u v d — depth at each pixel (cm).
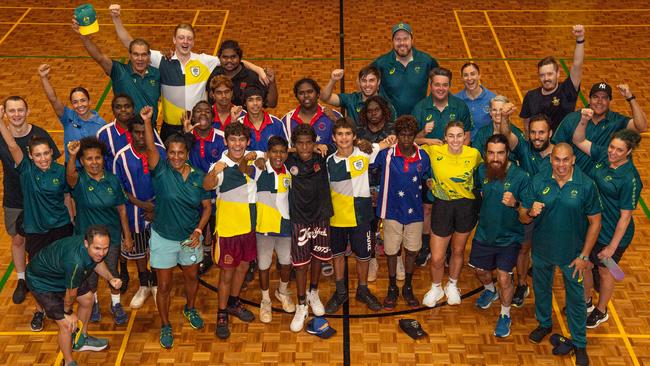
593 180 724
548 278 744
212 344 767
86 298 724
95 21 848
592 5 1702
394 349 761
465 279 873
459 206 765
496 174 723
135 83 873
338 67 1363
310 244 764
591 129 798
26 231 751
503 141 712
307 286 855
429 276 877
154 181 723
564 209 697
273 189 741
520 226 747
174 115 905
